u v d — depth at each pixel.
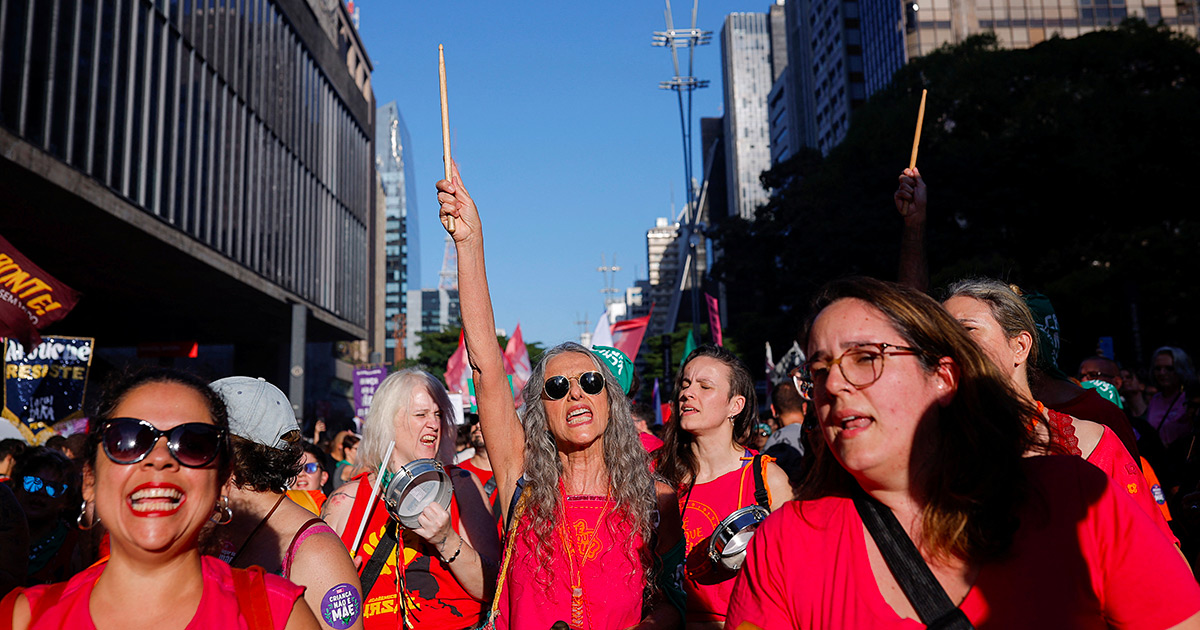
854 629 1.72
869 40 69.25
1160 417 6.77
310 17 40.00
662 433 4.03
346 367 59.84
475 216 3.24
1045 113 29.47
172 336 40.28
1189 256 24.42
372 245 66.31
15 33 18.05
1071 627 1.62
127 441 1.83
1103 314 24.50
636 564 2.99
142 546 1.80
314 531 2.48
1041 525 1.67
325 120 42.41
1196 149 27.47
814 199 36.12
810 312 1.94
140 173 23.78
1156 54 30.52
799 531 1.87
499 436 3.28
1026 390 3.10
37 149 18.55
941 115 32.38
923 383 1.78
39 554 5.02
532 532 3.01
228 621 1.87
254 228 32.50
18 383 9.10
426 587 3.41
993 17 60.28
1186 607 1.62
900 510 1.79
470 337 3.23
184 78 27.00
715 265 41.62
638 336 16.12
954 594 1.69
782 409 6.85
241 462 2.45
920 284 4.07
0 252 7.55
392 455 3.77
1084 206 29.53
